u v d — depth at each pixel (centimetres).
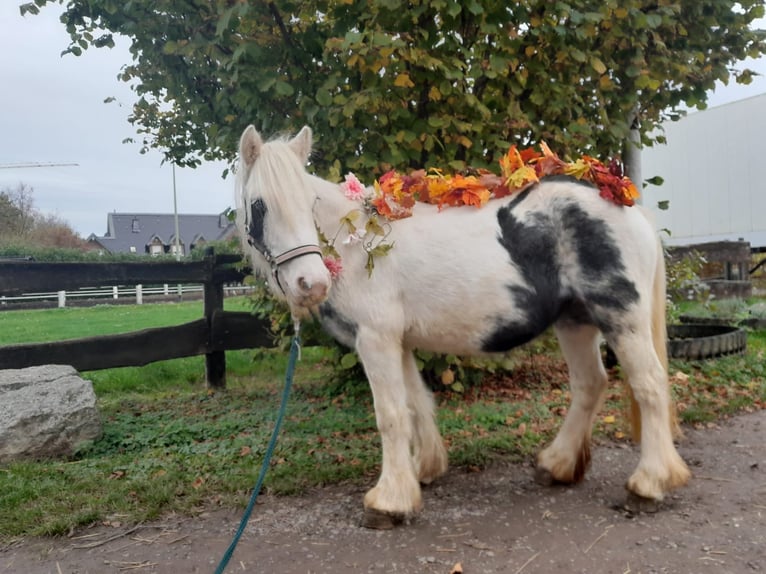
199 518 320
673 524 290
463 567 258
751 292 1186
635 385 302
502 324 301
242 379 692
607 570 251
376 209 310
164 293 2509
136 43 550
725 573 245
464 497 335
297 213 278
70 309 1917
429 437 350
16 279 525
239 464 391
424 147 485
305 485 357
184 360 779
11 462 397
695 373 582
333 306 303
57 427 416
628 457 390
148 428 482
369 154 470
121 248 6075
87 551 288
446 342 312
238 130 531
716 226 1409
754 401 507
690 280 707
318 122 487
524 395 550
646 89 576
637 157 601
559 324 340
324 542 286
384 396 298
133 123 718
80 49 577
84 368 545
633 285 296
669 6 516
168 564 272
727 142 1361
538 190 312
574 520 300
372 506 297
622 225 298
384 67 457
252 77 465
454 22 454
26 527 309
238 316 623
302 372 723
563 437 348
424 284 301
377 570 258
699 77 575
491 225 306
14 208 4597
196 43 486
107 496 339
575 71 509
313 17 480
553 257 303
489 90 511
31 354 522
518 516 308
